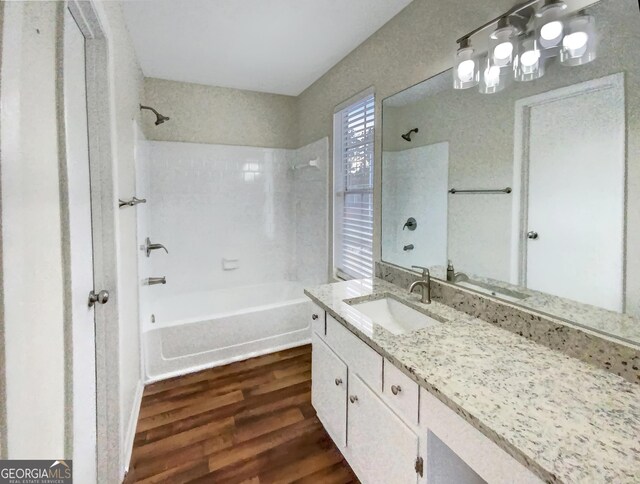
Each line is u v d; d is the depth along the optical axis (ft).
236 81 9.69
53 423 2.48
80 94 3.72
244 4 5.78
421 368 3.14
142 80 8.86
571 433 2.26
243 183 10.80
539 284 3.85
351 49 7.54
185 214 10.11
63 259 2.73
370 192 7.39
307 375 7.50
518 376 2.99
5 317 1.69
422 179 5.61
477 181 4.61
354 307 5.10
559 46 3.53
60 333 2.65
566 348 3.41
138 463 4.99
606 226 3.23
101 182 4.13
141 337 6.94
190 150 9.97
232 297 10.75
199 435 5.60
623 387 2.81
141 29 6.52
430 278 5.41
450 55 4.95
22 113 2.08
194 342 7.75
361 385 4.27
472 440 2.63
